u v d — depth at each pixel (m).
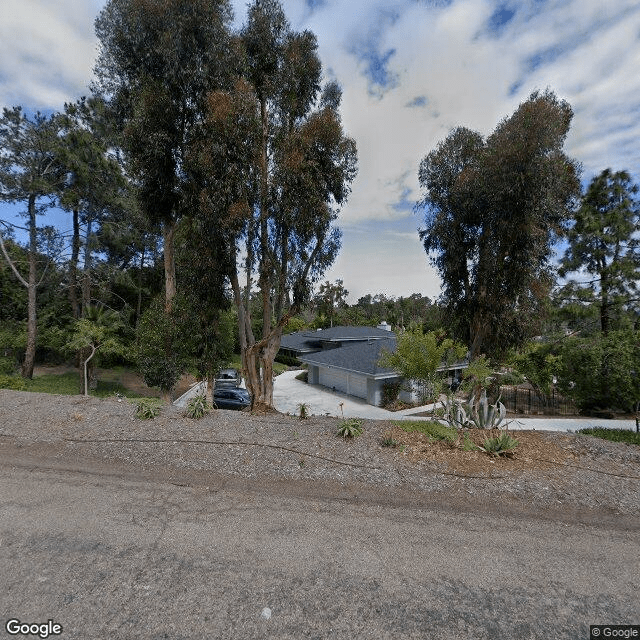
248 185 9.70
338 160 9.96
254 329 31.44
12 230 18.81
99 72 12.61
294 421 7.10
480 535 3.60
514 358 16.42
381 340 22.19
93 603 2.58
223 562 3.08
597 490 4.53
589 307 15.70
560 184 10.73
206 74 10.27
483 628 2.47
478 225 12.25
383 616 2.55
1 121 16.31
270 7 10.58
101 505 3.95
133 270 23.70
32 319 19.08
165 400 12.69
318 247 10.25
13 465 4.88
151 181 11.14
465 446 5.78
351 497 4.29
